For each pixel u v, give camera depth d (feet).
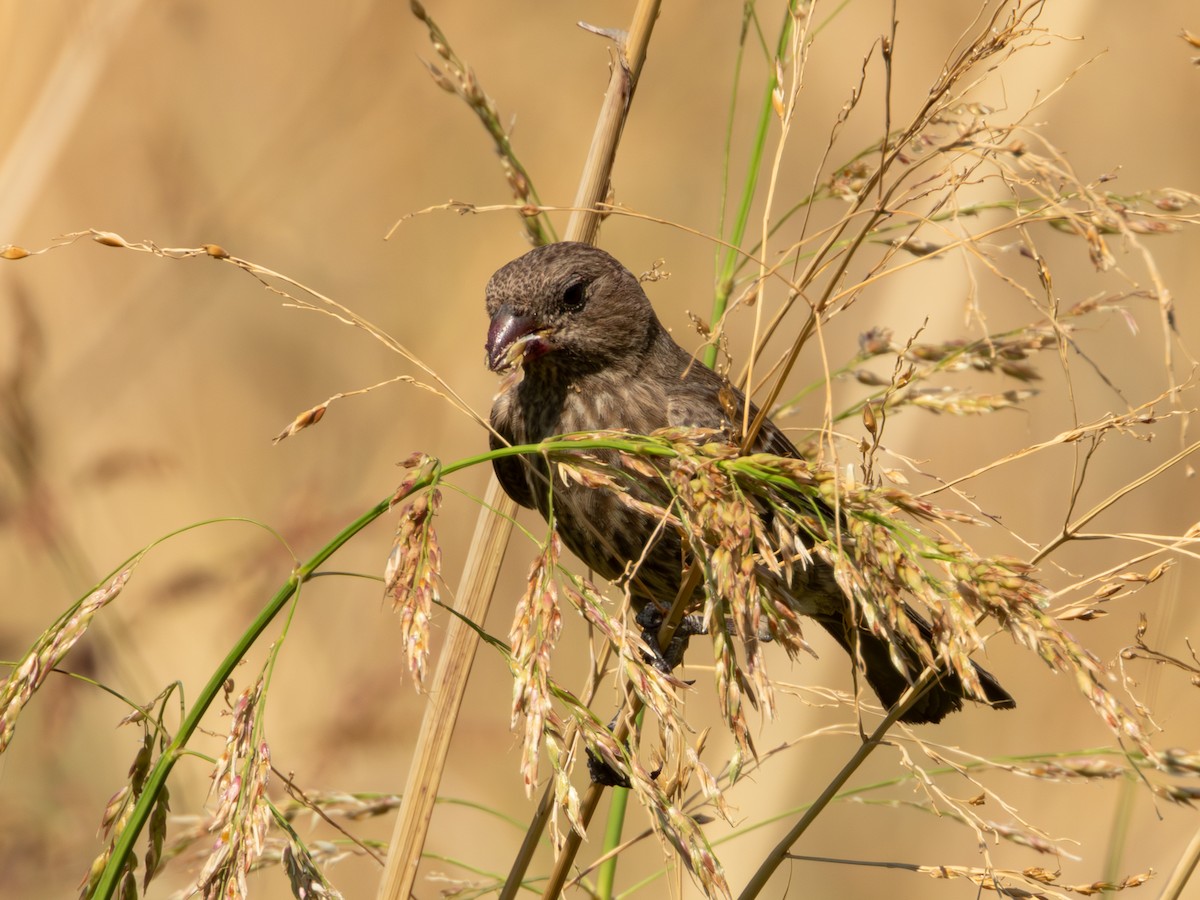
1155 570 14.08
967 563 12.92
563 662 31.32
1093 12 27.61
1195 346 34.55
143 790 13.37
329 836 27.02
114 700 27.20
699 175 37.40
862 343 20.65
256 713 12.99
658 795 12.88
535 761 12.37
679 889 12.98
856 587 13.14
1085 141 36.96
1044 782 29.09
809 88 37.99
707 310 36.01
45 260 34.63
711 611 13.48
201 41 36.32
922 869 15.40
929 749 15.39
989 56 14.44
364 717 27.30
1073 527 14.35
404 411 34.63
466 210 16.06
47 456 29.50
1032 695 30.73
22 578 29.01
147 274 34.37
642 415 23.31
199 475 33.04
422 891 27.78
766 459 13.80
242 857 12.55
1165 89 37.04
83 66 27.04
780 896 29.32
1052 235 35.06
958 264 27.37
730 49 38.17
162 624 29.45
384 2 35.81
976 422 34.53
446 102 36.40
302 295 35.22
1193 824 27.07
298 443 33.83
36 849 24.63
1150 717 12.61
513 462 21.91
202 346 34.24
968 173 14.73
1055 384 34.81
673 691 13.01
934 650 15.34
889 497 13.47
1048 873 14.96
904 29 37.86
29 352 29.53
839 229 14.96
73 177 34.99
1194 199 15.35
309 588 30.73
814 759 30.25
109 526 30.94
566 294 22.77
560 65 37.17
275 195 35.19
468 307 35.45
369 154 36.06
